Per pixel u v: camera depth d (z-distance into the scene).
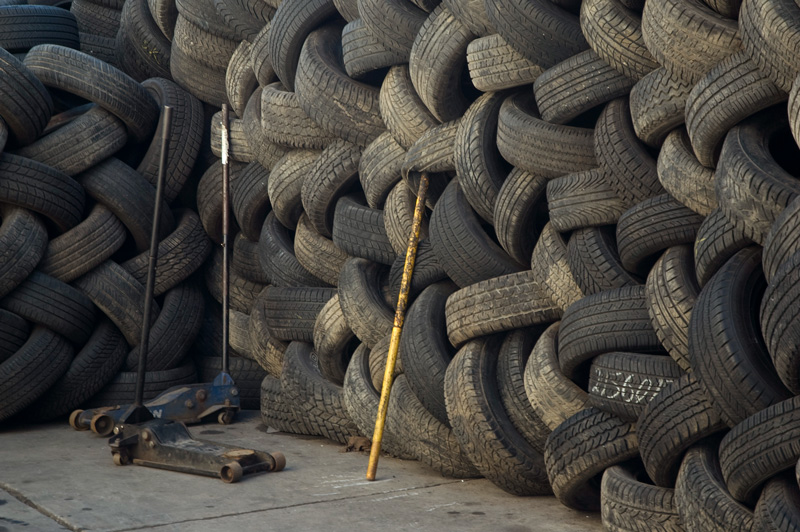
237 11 5.12
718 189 2.64
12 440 4.47
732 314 2.54
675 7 2.79
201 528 2.97
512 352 3.58
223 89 5.59
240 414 5.28
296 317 4.75
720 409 2.55
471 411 3.45
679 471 2.73
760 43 2.50
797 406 2.30
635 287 3.01
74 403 5.01
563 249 3.38
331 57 4.59
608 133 3.20
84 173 5.19
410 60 3.94
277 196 4.88
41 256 4.95
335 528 3.02
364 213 4.38
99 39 6.42
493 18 3.45
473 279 3.71
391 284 4.17
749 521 2.39
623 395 2.92
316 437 4.61
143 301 5.25
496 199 3.60
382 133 4.34
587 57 3.26
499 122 3.61
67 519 3.02
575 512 3.28
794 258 2.24
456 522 3.12
